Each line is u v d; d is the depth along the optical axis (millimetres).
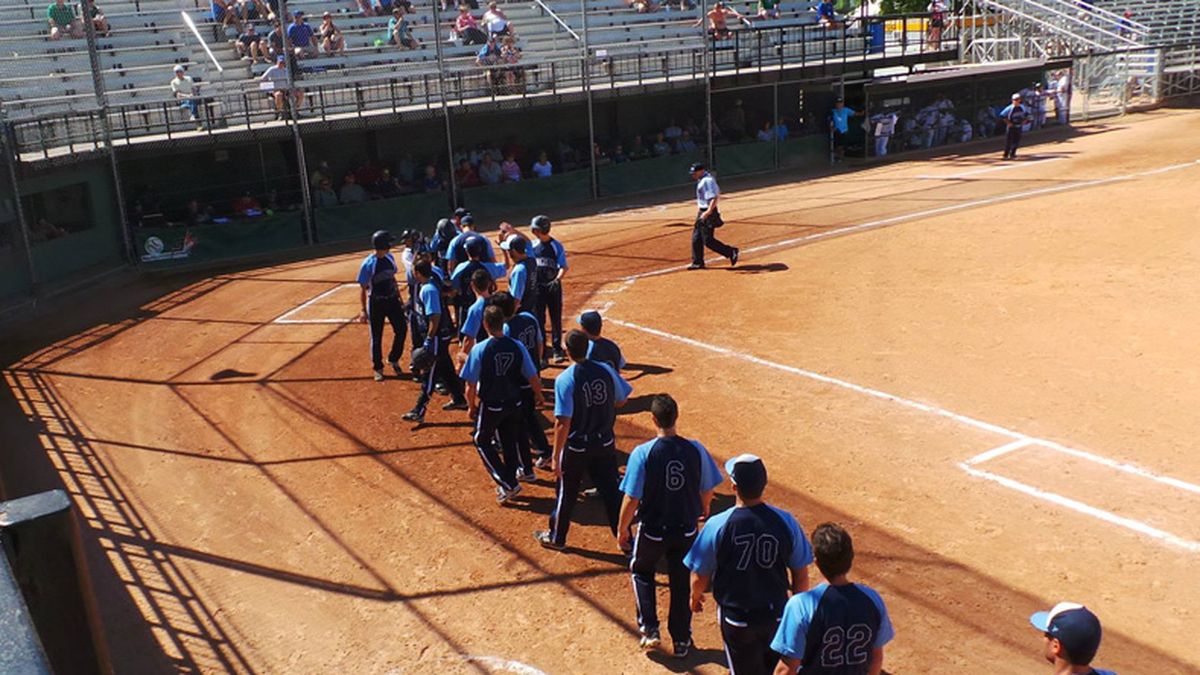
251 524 9414
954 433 10461
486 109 25594
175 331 16625
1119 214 20750
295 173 25547
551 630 7426
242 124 24375
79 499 10125
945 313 14797
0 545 1970
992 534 8367
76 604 2473
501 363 9039
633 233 22719
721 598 5754
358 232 24500
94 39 21109
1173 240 18297
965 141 34531
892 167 30703
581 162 28625
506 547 8719
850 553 4832
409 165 26094
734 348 13773
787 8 34469
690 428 10984
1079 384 11664
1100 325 13820
